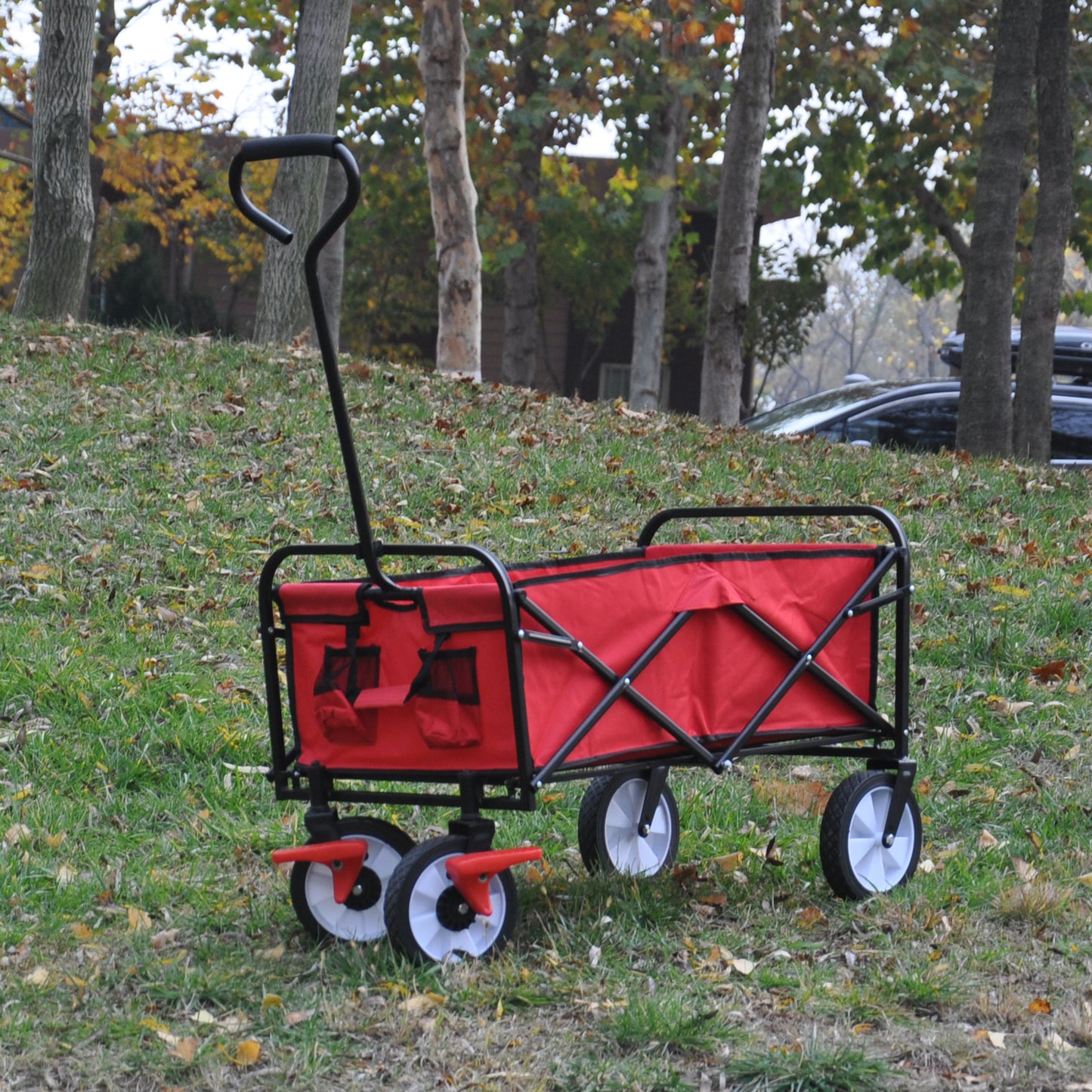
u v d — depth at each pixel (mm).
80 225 13008
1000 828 4984
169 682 5992
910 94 23422
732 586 3961
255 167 27547
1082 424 14266
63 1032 3236
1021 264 23844
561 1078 3000
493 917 3670
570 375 30172
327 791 3805
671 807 4453
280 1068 3041
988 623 7281
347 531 8289
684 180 23125
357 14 21453
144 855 4551
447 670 3535
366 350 28594
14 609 6836
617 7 20703
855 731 4348
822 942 3863
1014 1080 3006
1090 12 21859
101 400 9992
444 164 14594
